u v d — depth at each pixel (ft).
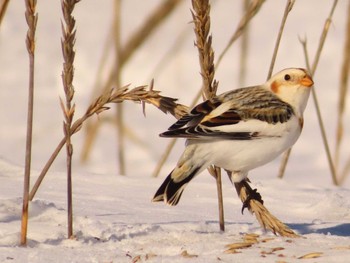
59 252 25.95
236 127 28.68
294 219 33.24
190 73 70.33
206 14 29.96
